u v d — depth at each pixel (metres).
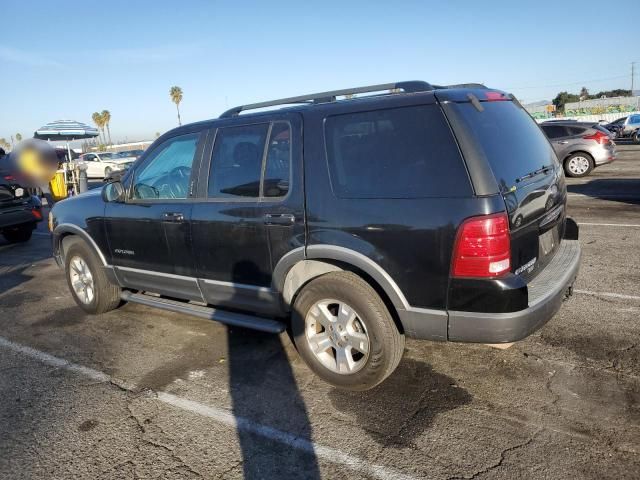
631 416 2.92
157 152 4.31
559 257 3.49
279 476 2.62
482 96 3.21
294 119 3.41
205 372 3.79
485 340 2.82
